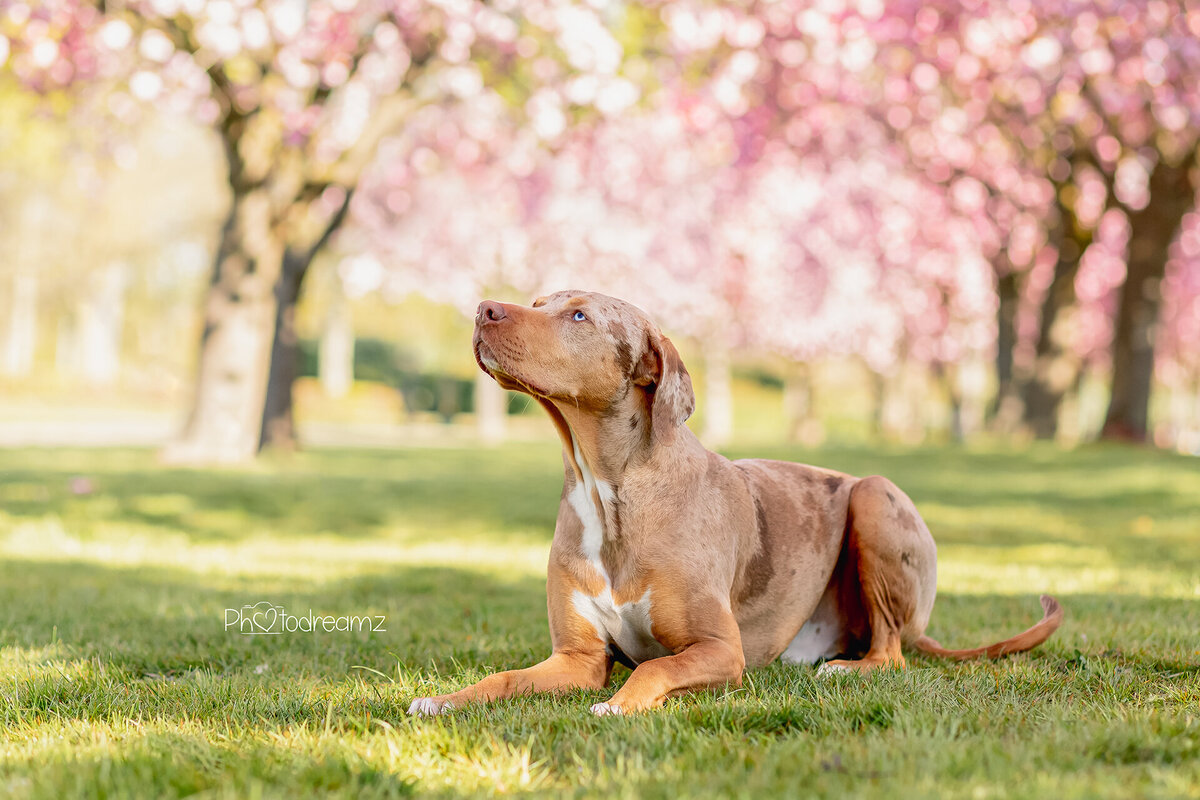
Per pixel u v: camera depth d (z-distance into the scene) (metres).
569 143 20.73
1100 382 52.69
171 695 3.39
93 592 5.95
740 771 2.34
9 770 2.52
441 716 2.84
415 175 22.89
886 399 50.59
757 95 17.38
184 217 39.34
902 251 26.86
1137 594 5.79
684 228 27.36
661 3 15.09
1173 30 14.39
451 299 29.89
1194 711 2.94
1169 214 18.70
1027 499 12.22
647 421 3.44
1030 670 3.58
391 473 16.19
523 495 13.08
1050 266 26.23
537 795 2.24
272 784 2.34
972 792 2.12
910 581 3.93
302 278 18.83
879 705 2.88
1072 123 18.50
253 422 16.33
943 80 17.89
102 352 46.81
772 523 3.83
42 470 14.40
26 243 40.03
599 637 3.53
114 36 14.11
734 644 3.37
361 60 15.59
